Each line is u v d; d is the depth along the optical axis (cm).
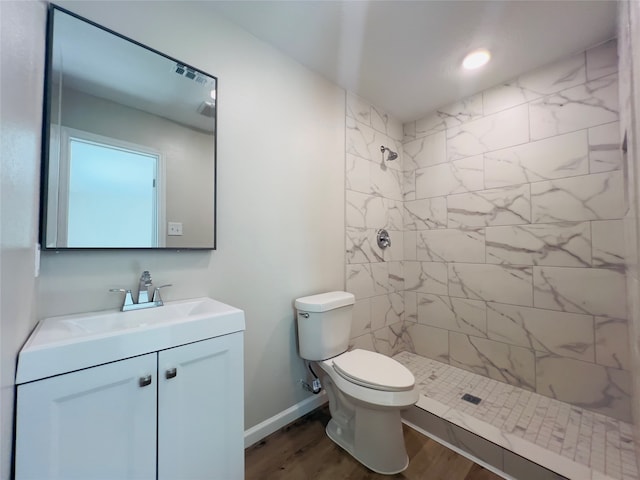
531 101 182
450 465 131
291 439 147
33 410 61
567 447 129
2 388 51
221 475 93
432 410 159
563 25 144
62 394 65
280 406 157
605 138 155
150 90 115
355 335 204
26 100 68
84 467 67
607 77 155
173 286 120
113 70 106
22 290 65
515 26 144
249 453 136
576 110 165
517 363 186
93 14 103
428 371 211
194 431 87
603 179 156
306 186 174
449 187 223
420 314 240
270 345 153
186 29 126
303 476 123
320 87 184
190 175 124
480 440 136
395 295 241
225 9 133
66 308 96
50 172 91
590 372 159
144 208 112
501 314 194
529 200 182
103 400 71
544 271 176
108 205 104
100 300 102
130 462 74
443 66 177
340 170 196
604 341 154
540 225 178
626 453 125
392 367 136
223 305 110
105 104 104
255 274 147
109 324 97
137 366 76
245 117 145
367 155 218
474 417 152
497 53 165
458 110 218
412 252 246
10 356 56
